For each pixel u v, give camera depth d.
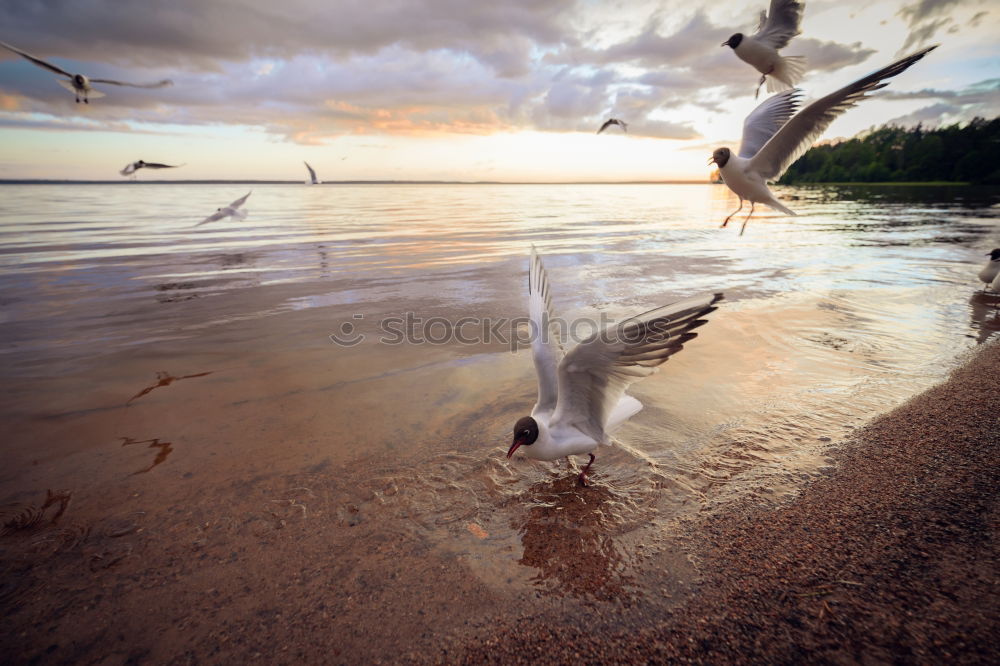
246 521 1.04
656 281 3.22
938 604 0.79
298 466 1.24
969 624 0.75
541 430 1.08
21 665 0.74
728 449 1.30
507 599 0.85
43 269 3.70
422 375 1.81
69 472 1.21
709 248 4.66
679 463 1.24
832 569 0.88
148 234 5.89
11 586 0.88
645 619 0.80
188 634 0.79
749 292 2.88
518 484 1.18
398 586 0.88
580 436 1.12
